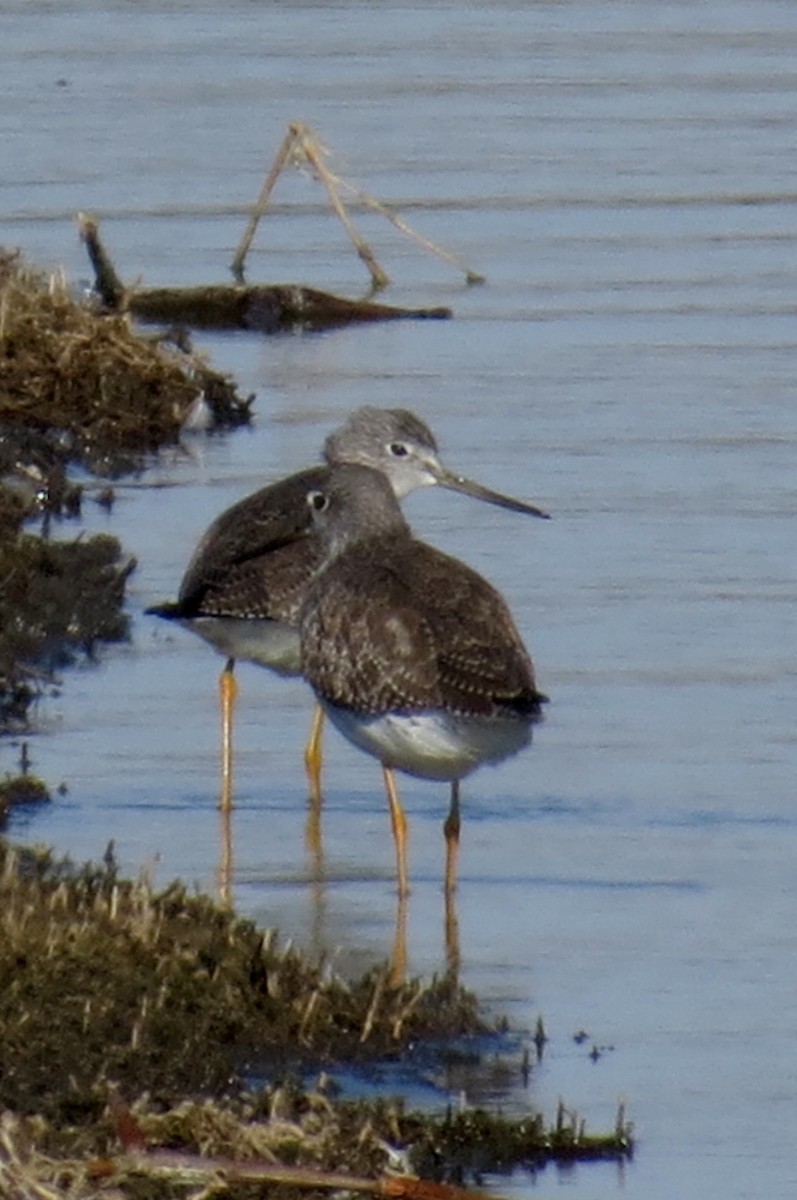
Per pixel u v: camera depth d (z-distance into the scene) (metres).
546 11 34.44
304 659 13.55
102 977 11.16
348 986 11.73
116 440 20.38
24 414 20.39
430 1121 10.48
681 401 21.47
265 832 13.89
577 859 13.55
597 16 34.19
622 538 18.25
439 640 12.95
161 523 18.66
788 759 14.78
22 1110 10.23
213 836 13.76
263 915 12.76
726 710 15.41
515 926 12.66
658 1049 11.34
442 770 13.03
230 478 19.69
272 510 14.95
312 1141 9.99
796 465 19.86
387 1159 10.01
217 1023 11.09
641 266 25.61
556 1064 11.18
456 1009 11.58
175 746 15.04
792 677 15.89
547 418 21.00
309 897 13.03
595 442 20.42
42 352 20.72
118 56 31.27
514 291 24.83
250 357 22.84
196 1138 9.94
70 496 19.02
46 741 15.00
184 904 12.02
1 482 18.88
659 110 30.31
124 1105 9.95
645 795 14.36
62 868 12.76
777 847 13.65
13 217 25.92
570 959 12.27
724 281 25.16
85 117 28.94
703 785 14.45
